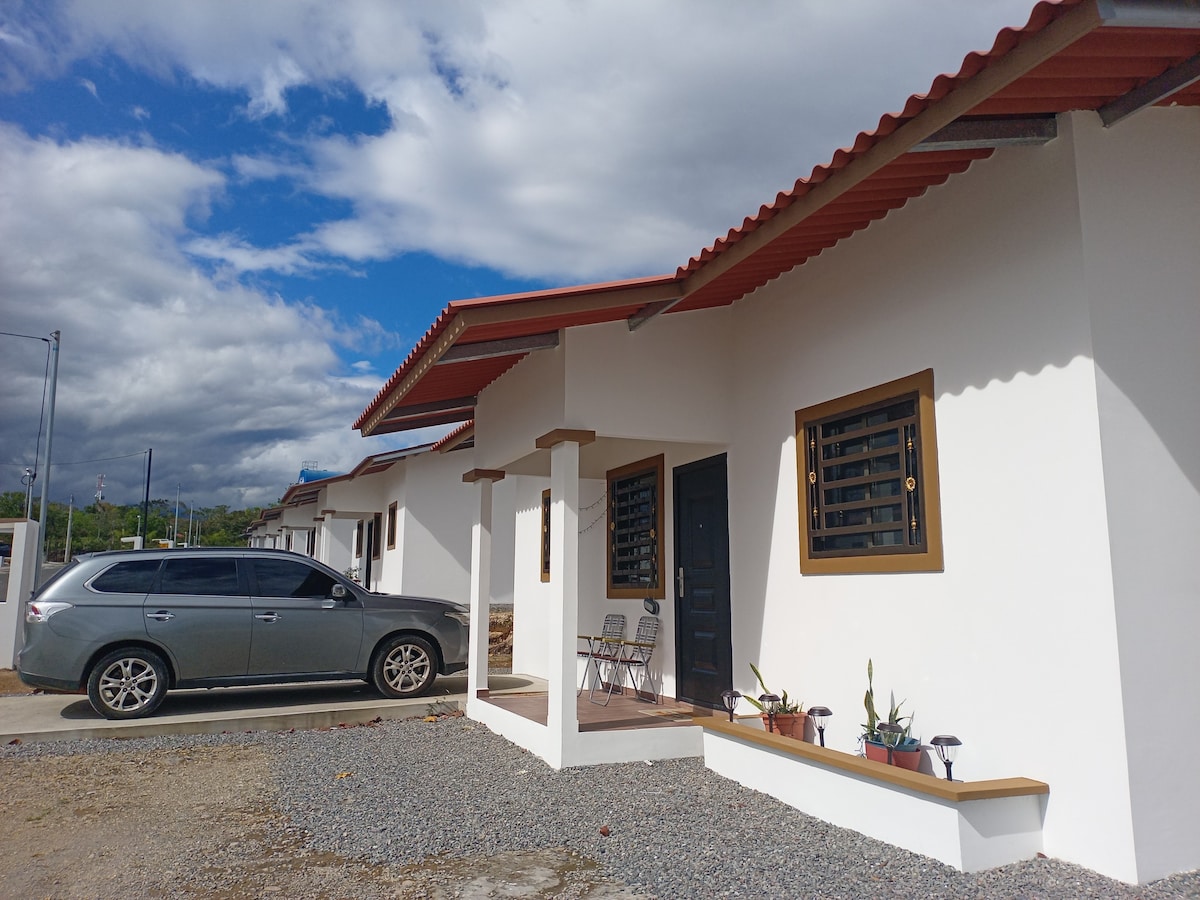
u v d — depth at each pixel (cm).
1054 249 441
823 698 600
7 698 1002
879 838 458
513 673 1189
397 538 1786
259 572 925
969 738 477
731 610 723
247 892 409
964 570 487
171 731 816
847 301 596
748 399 709
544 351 715
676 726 677
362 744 764
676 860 438
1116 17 313
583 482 1017
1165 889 378
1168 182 452
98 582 863
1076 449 423
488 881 417
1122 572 406
